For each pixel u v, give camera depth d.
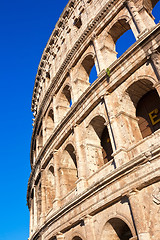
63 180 34.22
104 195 23.58
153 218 19.36
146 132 25.69
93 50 35.56
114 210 22.81
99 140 31.52
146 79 25.06
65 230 29.02
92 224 24.80
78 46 38.50
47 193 39.69
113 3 33.69
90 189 24.97
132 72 26.30
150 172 20.05
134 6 30.48
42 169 42.53
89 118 30.84
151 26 27.17
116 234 24.14
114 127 25.50
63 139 35.62
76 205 26.95
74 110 33.38
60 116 41.44
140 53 25.41
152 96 26.55
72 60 39.72
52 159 39.16
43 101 48.66
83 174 28.58
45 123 48.38
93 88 30.33
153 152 20.05
